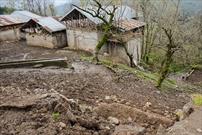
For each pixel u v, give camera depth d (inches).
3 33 1632.6
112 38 1282.0
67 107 326.6
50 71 772.0
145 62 1533.0
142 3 1493.6
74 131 275.4
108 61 1161.4
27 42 1576.0
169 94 722.8
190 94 792.9
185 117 399.9
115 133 289.6
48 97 329.1
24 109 302.0
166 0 1502.2
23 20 1734.7
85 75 747.4
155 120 377.7
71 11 1411.2
